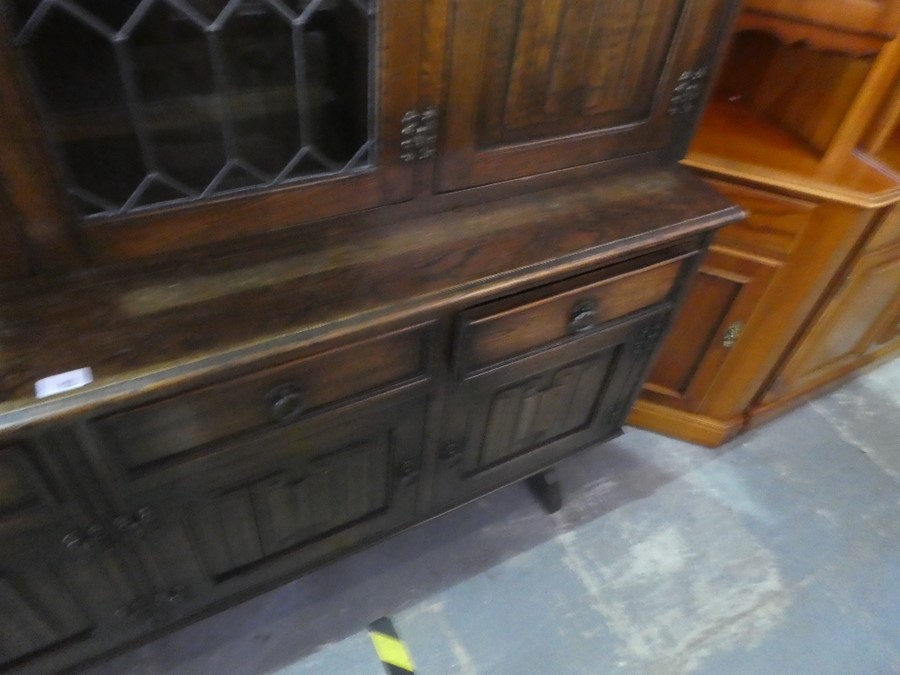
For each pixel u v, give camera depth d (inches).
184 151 27.7
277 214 31.4
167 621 39.8
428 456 42.2
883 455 65.4
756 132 50.3
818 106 47.5
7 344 26.3
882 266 54.9
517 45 31.6
